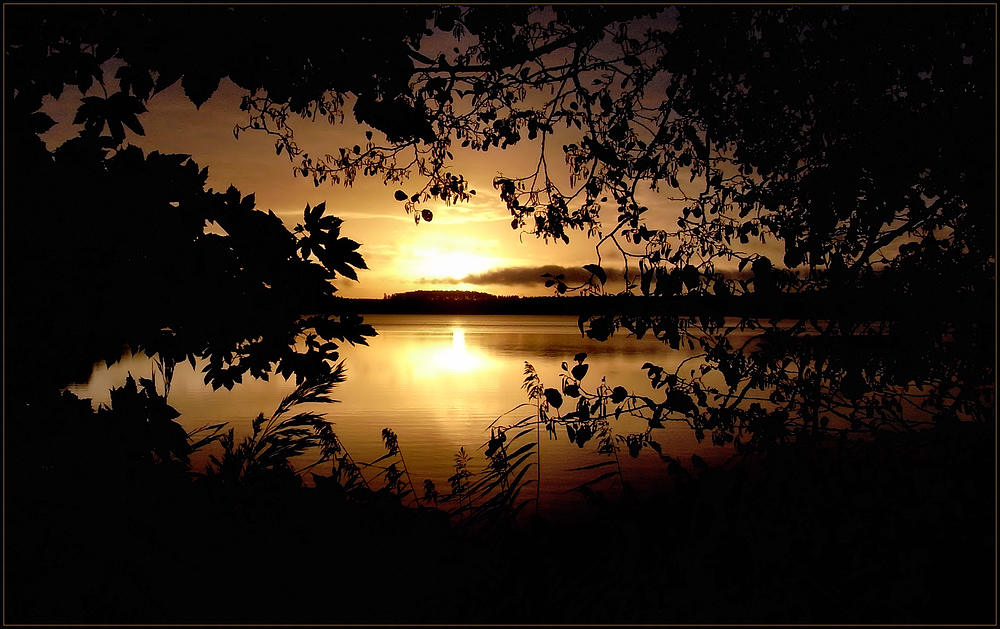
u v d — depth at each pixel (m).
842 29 3.14
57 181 1.98
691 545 2.60
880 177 3.12
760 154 3.53
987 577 2.69
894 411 3.31
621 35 3.41
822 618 2.46
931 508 2.58
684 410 3.38
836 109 3.21
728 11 3.18
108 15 2.16
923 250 3.11
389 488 3.06
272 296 2.29
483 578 2.57
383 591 2.15
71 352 2.06
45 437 1.94
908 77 3.08
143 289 2.05
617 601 2.50
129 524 1.90
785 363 3.36
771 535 2.64
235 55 2.25
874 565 2.49
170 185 2.15
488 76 3.51
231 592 1.92
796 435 3.37
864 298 3.09
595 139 3.49
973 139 2.96
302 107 2.49
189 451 2.15
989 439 3.06
